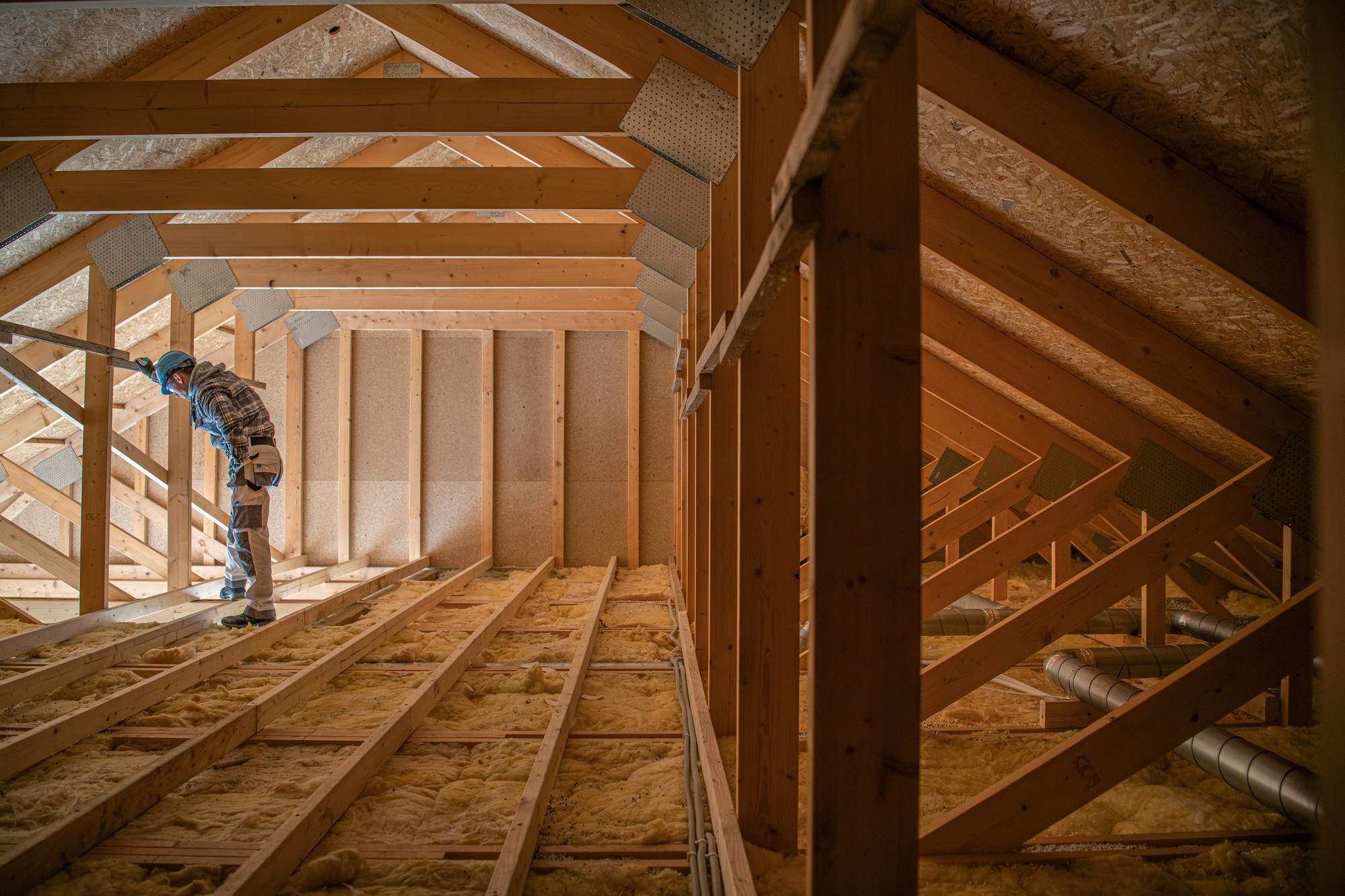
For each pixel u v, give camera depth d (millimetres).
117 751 2111
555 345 5883
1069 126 1577
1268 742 2299
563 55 2994
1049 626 2129
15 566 5578
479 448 5918
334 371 5914
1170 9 1273
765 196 1481
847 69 523
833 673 838
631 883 1462
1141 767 1554
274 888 1401
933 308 2930
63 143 2939
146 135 2377
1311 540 2250
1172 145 1562
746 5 1507
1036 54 1546
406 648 3143
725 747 2090
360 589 4344
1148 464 2750
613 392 5941
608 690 2727
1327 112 369
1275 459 2125
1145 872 1503
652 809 1764
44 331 3066
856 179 841
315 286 4402
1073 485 3611
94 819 1566
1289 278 1569
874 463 839
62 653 3055
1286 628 1554
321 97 2355
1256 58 1269
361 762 1850
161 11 2861
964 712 2582
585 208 2938
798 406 1532
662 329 5691
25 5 1739
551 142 4156
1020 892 1431
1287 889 1463
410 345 5902
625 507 5918
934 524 3654
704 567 2859
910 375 840
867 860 835
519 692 2697
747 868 1340
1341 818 354
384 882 1459
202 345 5566
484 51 3309
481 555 5883
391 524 5891
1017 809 1559
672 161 2178
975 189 2098
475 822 1697
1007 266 2211
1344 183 363
